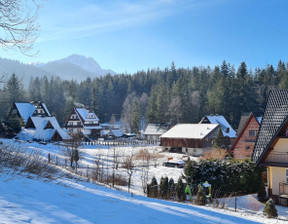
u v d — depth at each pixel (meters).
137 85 153.88
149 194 17.48
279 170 18.30
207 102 92.00
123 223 5.41
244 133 35.75
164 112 92.69
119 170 30.22
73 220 4.93
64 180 12.90
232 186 19.41
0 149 13.48
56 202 6.27
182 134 52.72
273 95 20.89
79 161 34.81
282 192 17.78
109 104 138.12
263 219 12.70
